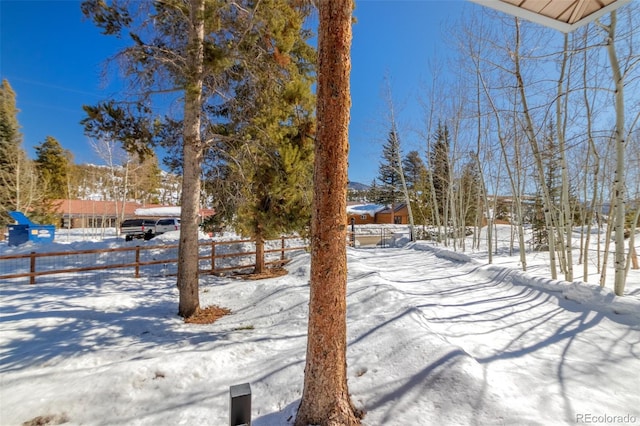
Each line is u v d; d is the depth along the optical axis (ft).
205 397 9.55
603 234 50.75
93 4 15.48
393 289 19.20
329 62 7.72
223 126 24.03
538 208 45.78
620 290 15.20
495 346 11.92
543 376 9.55
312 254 8.02
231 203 27.48
